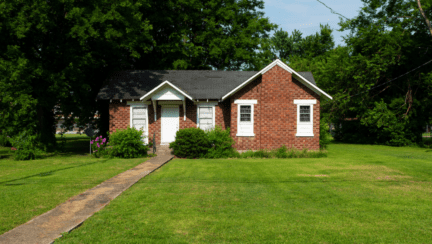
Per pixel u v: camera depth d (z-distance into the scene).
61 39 19.69
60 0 18.06
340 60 32.47
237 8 32.94
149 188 9.53
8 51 17.58
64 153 21.97
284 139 19.66
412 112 27.94
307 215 6.87
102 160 16.91
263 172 12.61
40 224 6.09
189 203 7.79
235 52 32.81
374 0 29.67
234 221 6.44
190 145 18.09
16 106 18.81
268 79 19.61
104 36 20.95
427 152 22.02
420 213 7.03
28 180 10.88
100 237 5.50
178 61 29.09
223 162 16.05
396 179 11.08
